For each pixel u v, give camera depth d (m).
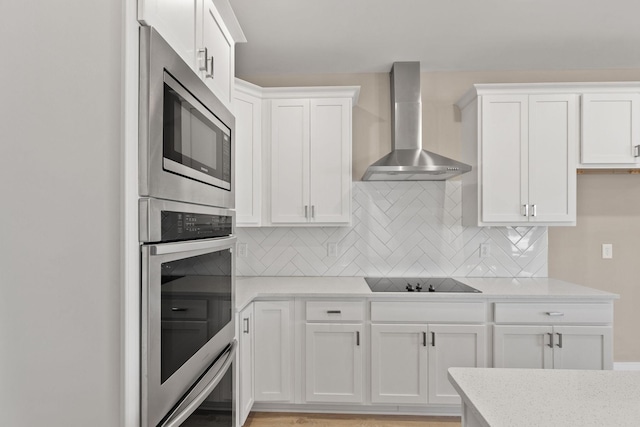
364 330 2.66
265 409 2.76
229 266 1.72
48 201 0.95
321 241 3.29
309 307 2.66
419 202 3.27
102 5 0.94
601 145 2.84
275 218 2.98
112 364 0.93
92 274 0.94
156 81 1.01
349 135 2.97
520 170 2.87
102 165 0.94
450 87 3.28
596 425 0.79
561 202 2.85
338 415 2.72
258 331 2.67
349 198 2.97
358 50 2.89
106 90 0.94
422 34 2.66
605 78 3.24
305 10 2.36
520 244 3.23
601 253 3.27
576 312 2.57
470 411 0.99
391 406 2.70
